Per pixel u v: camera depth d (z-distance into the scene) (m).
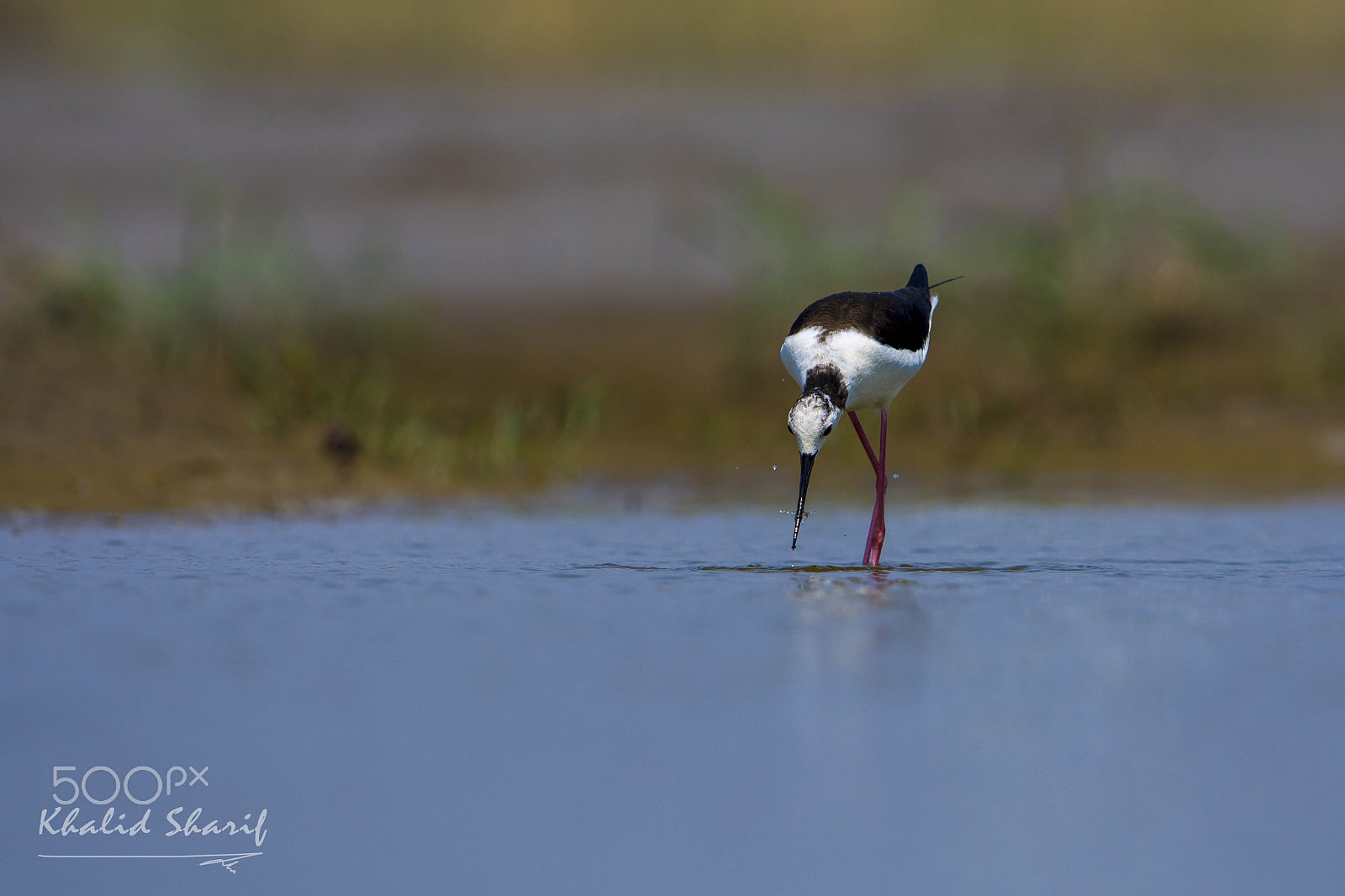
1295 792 5.46
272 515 11.70
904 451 15.02
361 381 15.00
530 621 7.89
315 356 15.85
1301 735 6.03
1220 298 16.50
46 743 5.95
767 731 6.07
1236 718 6.24
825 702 6.45
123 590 8.62
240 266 16.70
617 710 6.36
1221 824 5.25
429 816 5.32
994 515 11.85
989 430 15.22
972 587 8.85
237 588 8.73
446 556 9.88
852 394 9.90
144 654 7.18
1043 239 16.70
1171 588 8.80
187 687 6.65
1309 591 8.70
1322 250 17.89
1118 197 17.38
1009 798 5.40
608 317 17.19
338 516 11.72
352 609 8.16
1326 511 11.89
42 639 7.46
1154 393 15.62
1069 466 14.55
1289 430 14.83
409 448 13.66
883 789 5.54
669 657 7.16
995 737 6.01
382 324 16.41
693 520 11.65
